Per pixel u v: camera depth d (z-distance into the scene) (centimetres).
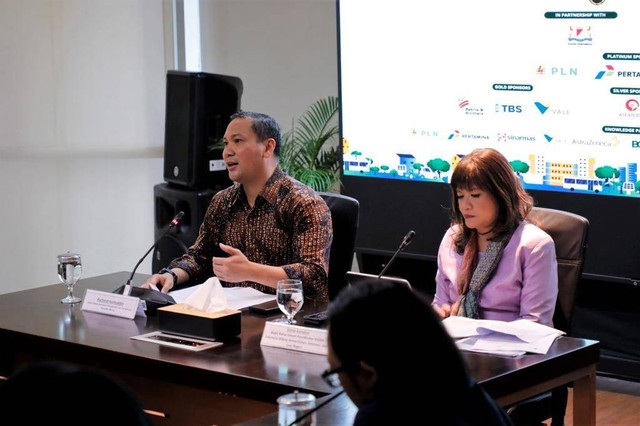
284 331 270
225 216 365
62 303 336
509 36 477
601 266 461
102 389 115
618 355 465
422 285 543
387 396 149
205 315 281
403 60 514
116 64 629
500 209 310
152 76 644
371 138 533
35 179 605
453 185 315
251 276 324
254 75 657
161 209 538
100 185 630
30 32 596
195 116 518
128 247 646
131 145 639
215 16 659
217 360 258
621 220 454
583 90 457
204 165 523
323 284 337
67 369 118
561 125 466
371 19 521
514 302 307
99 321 307
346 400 218
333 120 620
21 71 595
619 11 441
